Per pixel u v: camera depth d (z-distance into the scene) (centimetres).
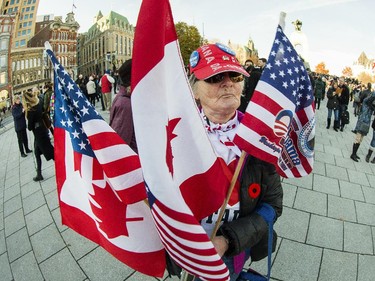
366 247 305
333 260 283
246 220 127
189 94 119
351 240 315
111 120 297
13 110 663
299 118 164
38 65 5994
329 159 582
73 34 6881
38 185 480
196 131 121
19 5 5603
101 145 147
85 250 310
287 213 360
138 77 105
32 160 635
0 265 307
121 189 146
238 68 122
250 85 489
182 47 5075
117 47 8319
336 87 920
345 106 894
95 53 8738
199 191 125
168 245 113
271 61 143
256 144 128
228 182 129
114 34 8169
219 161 128
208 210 126
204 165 123
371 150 594
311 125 163
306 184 444
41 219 375
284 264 276
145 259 151
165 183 106
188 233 106
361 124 576
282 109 140
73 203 171
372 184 470
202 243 105
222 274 107
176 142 122
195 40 5141
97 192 156
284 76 144
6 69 5309
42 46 6044
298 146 168
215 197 125
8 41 5334
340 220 352
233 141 129
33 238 338
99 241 165
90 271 280
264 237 146
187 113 120
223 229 125
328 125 930
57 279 275
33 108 464
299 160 171
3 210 423
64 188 172
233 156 134
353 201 402
